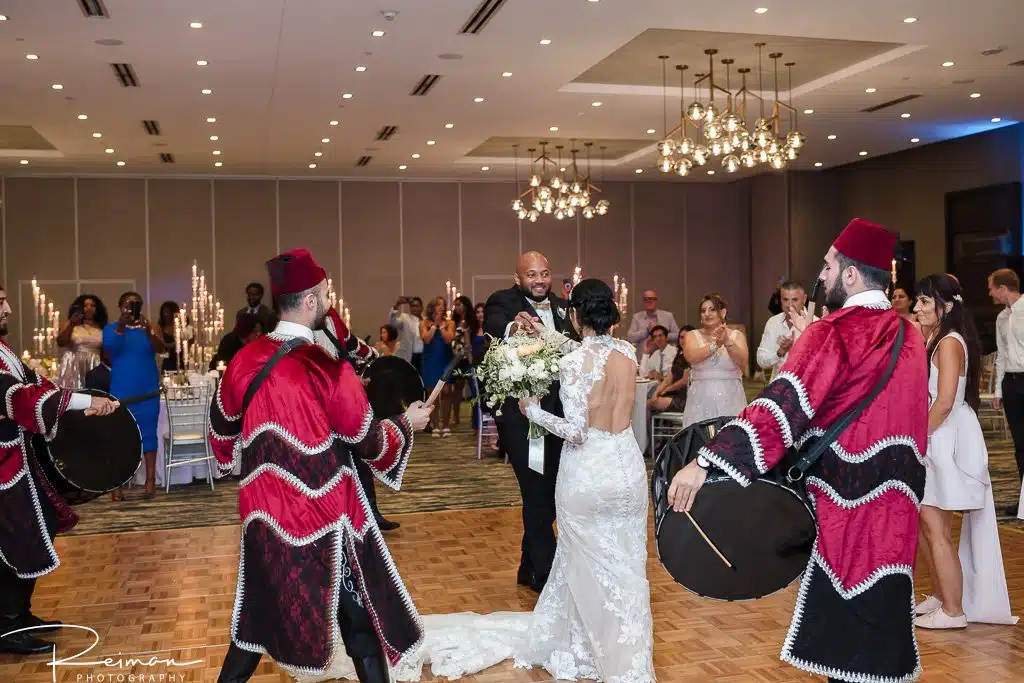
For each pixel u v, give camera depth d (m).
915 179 16.61
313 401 2.89
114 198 18.33
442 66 10.33
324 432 2.90
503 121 13.48
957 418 4.34
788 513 2.59
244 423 2.92
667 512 2.69
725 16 8.74
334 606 2.83
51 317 11.66
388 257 19.50
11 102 11.80
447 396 12.31
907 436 2.60
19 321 18.03
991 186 14.70
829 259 2.78
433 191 19.66
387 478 3.09
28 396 3.90
